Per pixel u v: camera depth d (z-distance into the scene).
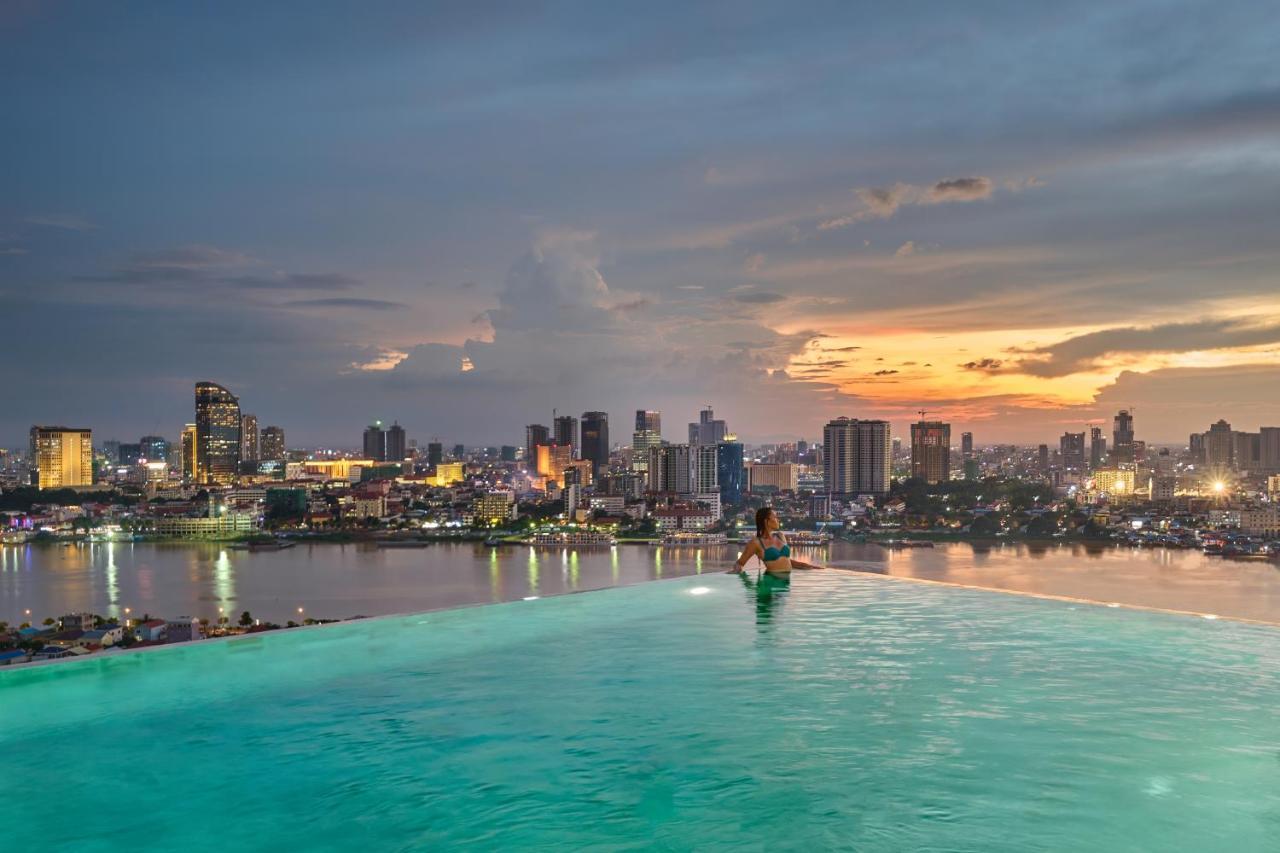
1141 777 6.39
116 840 5.62
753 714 8.08
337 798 6.29
